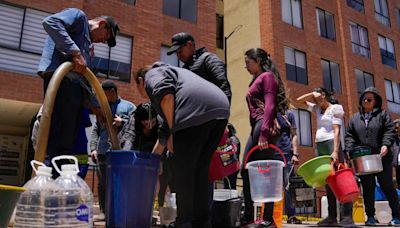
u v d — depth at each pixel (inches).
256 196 111.2
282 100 122.9
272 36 583.8
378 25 763.4
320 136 169.8
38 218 61.7
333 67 657.0
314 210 376.5
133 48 458.6
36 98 369.1
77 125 108.2
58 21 101.8
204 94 92.7
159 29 487.5
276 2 610.2
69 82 103.6
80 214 63.9
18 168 438.0
